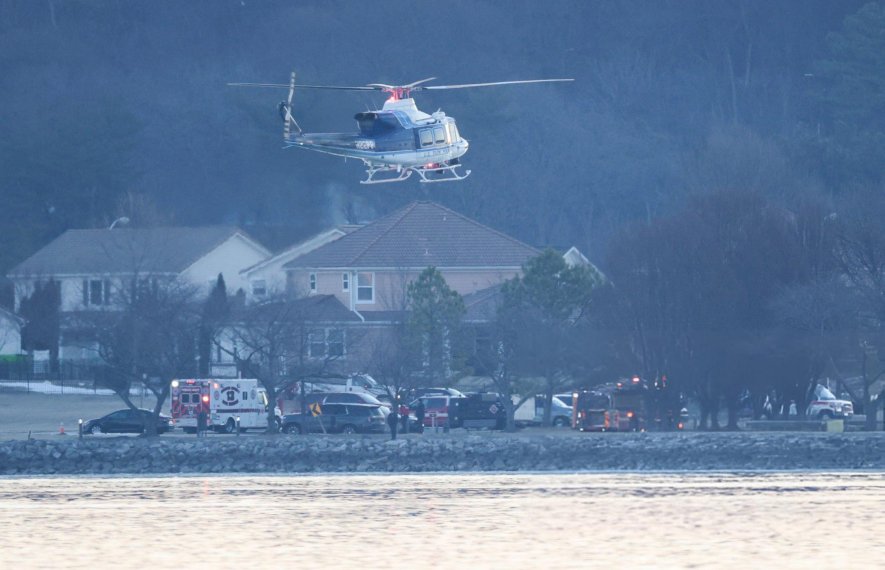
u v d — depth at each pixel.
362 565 192.75
